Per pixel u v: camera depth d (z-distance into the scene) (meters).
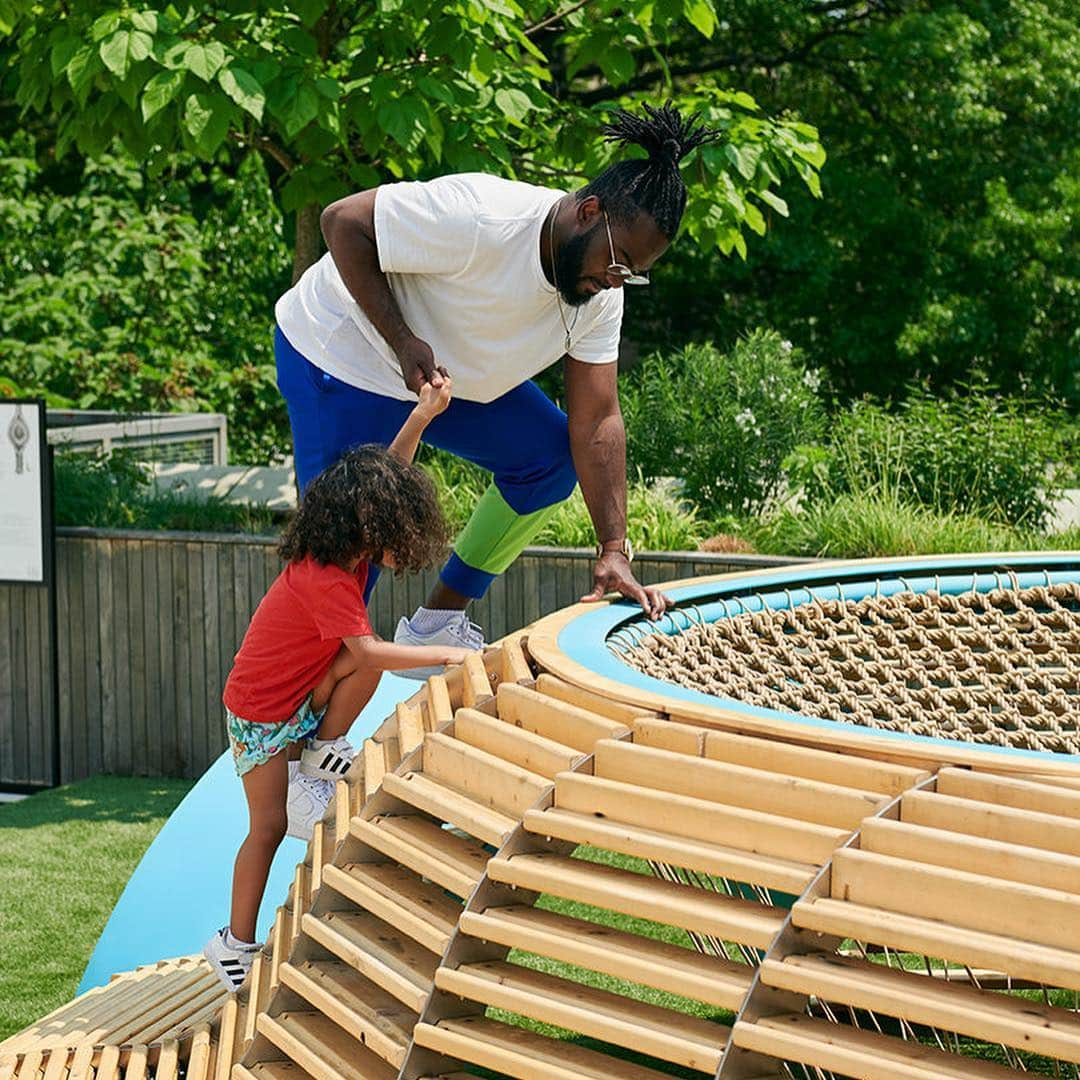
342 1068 2.88
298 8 6.37
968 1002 2.02
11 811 7.31
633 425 9.02
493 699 3.15
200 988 3.94
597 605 3.89
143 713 7.97
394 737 3.40
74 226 13.13
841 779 2.39
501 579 7.32
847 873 2.18
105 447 9.25
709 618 4.23
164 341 12.91
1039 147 16.38
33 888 6.06
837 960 2.19
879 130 16.48
